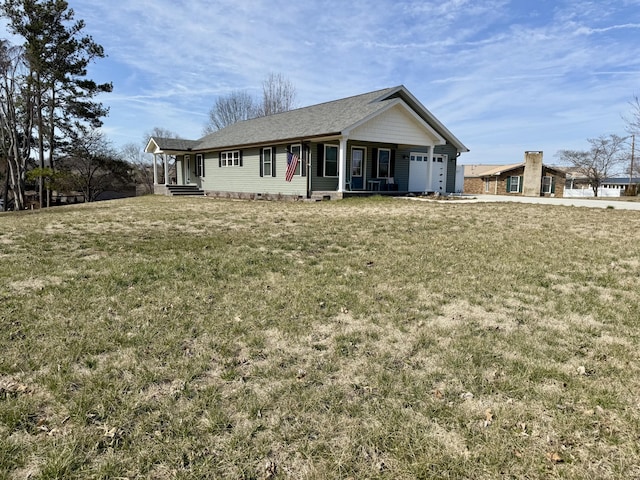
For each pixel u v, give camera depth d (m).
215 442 1.90
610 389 2.31
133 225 9.09
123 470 1.72
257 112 40.06
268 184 18.38
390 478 1.69
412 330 3.17
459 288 4.16
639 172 33.47
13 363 2.59
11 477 1.67
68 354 2.72
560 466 1.74
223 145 20.30
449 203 13.64
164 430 1.98
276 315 3.45
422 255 5.64
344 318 3.41
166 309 3.57
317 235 7.39
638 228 7.95
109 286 4.18
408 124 16.58
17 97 23.88
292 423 2.05
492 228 8.05
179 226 8.89
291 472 1.73
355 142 17.17
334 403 2.21
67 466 1.72
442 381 2.44
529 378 2.44
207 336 3.04
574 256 5.52
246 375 2.51
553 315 3.46
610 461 1.76
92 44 24.38
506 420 2.05
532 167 34.09
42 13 22.38
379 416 2.09
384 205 12.99
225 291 4.06
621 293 4.00
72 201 36.25
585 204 13.24
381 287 4.20
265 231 7.98
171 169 43.78
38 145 26.31
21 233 7.84
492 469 1.73
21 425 1.99
